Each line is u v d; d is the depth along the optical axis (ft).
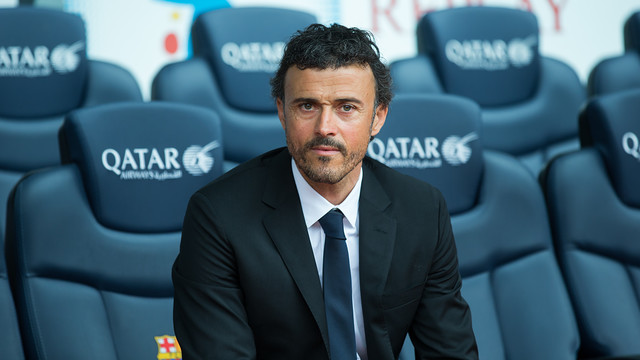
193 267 10.27
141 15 31.71
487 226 14.90
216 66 21.62
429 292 11.14
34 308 12.39
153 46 31.89
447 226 11.23
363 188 10.90
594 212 15.25
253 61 21.91
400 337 10.89
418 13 33.17
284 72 9.84
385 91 10.26
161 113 14.15
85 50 22.30
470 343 11.10
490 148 23.49
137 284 13.46
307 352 10.30
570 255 15.08
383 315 10.51
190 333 10.12
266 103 21.95
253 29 22.15
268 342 10.36
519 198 15.08
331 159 9.57
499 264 14.90
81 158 13.32
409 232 10.81
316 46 9.45
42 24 22.04
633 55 24.59
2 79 21.66
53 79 21.93
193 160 14.24
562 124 23.99
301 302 10.17
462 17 23.82
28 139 21.66
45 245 12.72
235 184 10.66
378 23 33.06
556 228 15.33
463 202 15.03
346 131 9.55
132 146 13.71
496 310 14.49
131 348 13.00
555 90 24.08
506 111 23.76
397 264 10.66
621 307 14.82
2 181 21.06
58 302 12.60
